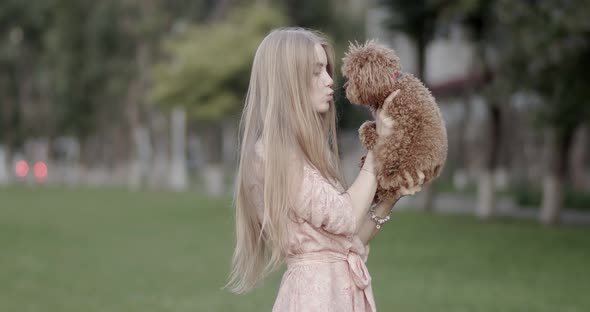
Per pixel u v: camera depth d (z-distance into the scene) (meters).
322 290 2.96
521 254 12.52
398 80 2.98
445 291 9.18
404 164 2.92
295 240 3.02
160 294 9.28
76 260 12.66
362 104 3.05
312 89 3.15
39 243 15.21
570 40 15.17
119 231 17.52
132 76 36.97
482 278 10.17
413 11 20.27
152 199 28.70
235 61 23.61
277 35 3.19
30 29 42.28
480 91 19.06
